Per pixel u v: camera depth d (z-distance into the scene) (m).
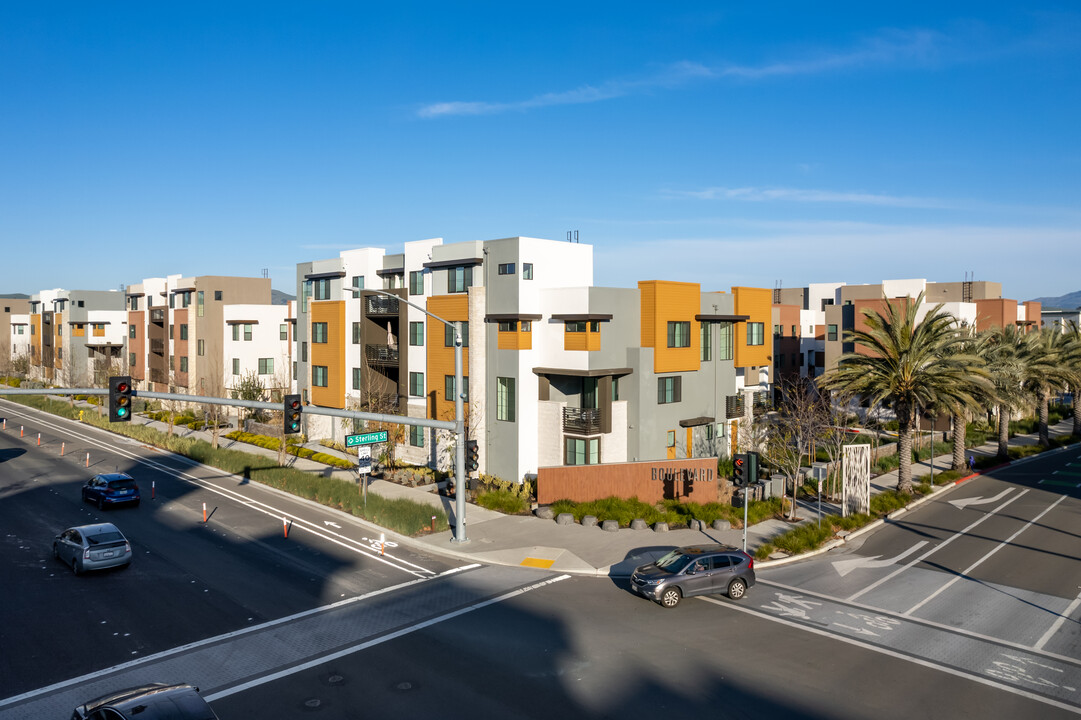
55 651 17.34
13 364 95.12
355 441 29.81
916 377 34.47
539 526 29.05
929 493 36.16
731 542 26.91
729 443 44.94
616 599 21.27
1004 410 44.47
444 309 40.53
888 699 15.15
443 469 39.62
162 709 12.23
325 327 49.56
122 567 23.73
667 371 39.50
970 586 22.58
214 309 65.69
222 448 47.09
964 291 73.62
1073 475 41.47
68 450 48.59
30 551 25.53
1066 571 24.06
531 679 15.91
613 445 37.84
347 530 28.75
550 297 37.75
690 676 16.12
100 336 85.50
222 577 22.88
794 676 16.19
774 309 71.88
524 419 37.53
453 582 22.64
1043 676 16.34
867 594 21.83
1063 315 104.69
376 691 15.30
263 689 15.41
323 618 19.50
